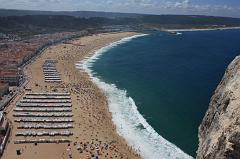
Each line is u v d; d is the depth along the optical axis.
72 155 147.12
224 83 133.38
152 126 180.00
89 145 156.62
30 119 181.38
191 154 149.00
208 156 105.75
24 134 163.50
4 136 157.00
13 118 182.88
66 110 197.62
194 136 166.62
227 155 93.38
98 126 178.00
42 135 164.25
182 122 184.62
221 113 116.69
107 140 162.38
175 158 145.88
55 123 179.12
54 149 152.00
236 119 98.94
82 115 191.88
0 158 142.00
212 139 111.06
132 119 189.62
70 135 166.12
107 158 145.75
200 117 190.88
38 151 149.62
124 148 155.62
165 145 158.25
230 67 134.38
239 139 92.06
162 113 198.38
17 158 142.75
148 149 154.62
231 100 110.81
